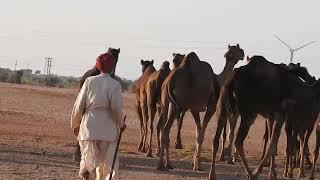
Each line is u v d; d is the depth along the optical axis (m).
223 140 44.00
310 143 68.00
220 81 41.44
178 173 35.47
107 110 22.28
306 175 40.12
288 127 35.44
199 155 37.53
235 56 41.94
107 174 22.33
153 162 40.56
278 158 48.81
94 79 22.41
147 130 51.44
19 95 114.25
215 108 37.06
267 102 32.78
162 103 38.69
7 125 61.44
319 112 36.69
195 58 36.72
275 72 33.06
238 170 39.38
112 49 39.28
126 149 48.12
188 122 85.69
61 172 32.06
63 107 96.06
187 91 36.19
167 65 44.56
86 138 22.08
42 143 48.38
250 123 32.88
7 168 32.19
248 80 32.62
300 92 33.69
